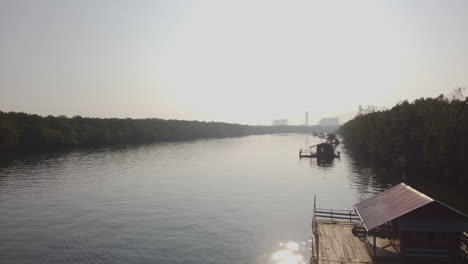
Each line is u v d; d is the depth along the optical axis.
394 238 29.33
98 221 47.34
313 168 97.88
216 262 34.31
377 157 117.25
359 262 27.05
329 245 31.17
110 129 182.38
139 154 131.38
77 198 59.88
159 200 59.16
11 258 35.16
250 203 57.41
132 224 46.09
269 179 80.00
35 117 151.62
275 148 172.75
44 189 66.50
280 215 50.47
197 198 60.75
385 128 99.75
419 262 26.50
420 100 103.25
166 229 44.16
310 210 53.09
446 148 65.38
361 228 35.00
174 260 34.81
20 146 135.00
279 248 37.88
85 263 34.12
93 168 93.25
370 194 63.41
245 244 39.03
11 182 72.44
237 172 90.25
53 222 46.72
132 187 69.62
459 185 67.75
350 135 159.75
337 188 69.25
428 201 26.73
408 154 88.94
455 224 26.02
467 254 27.25
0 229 43.78
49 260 34.75
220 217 49.44
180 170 92.62
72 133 152.12
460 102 74.69
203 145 185.62
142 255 36.03
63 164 99.56
